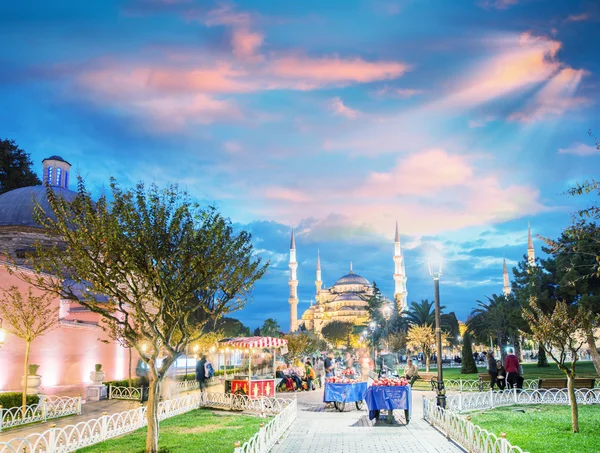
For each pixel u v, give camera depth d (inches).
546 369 1814.7
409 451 501.4
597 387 965.8
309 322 7135.8
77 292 1171.3
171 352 500.4
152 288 493.7
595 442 495.5
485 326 2610.7
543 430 566.6
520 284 1636.3
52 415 754.8
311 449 518.9
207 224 520.1
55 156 1744.6
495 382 1000.9
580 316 581.9
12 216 1485.0
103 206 490.9
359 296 6461.6
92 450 511.2
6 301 837.8
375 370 1945.1
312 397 1114.7
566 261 1270.9
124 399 1032.2
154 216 495.2
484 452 430.9
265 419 730.2
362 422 714.2
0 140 2199.8
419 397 1063.0
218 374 1868.8
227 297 545.6
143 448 517.7
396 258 6156.5
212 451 494.6
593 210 419.5
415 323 2401.6
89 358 1251.2
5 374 944.9
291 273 6756.9
